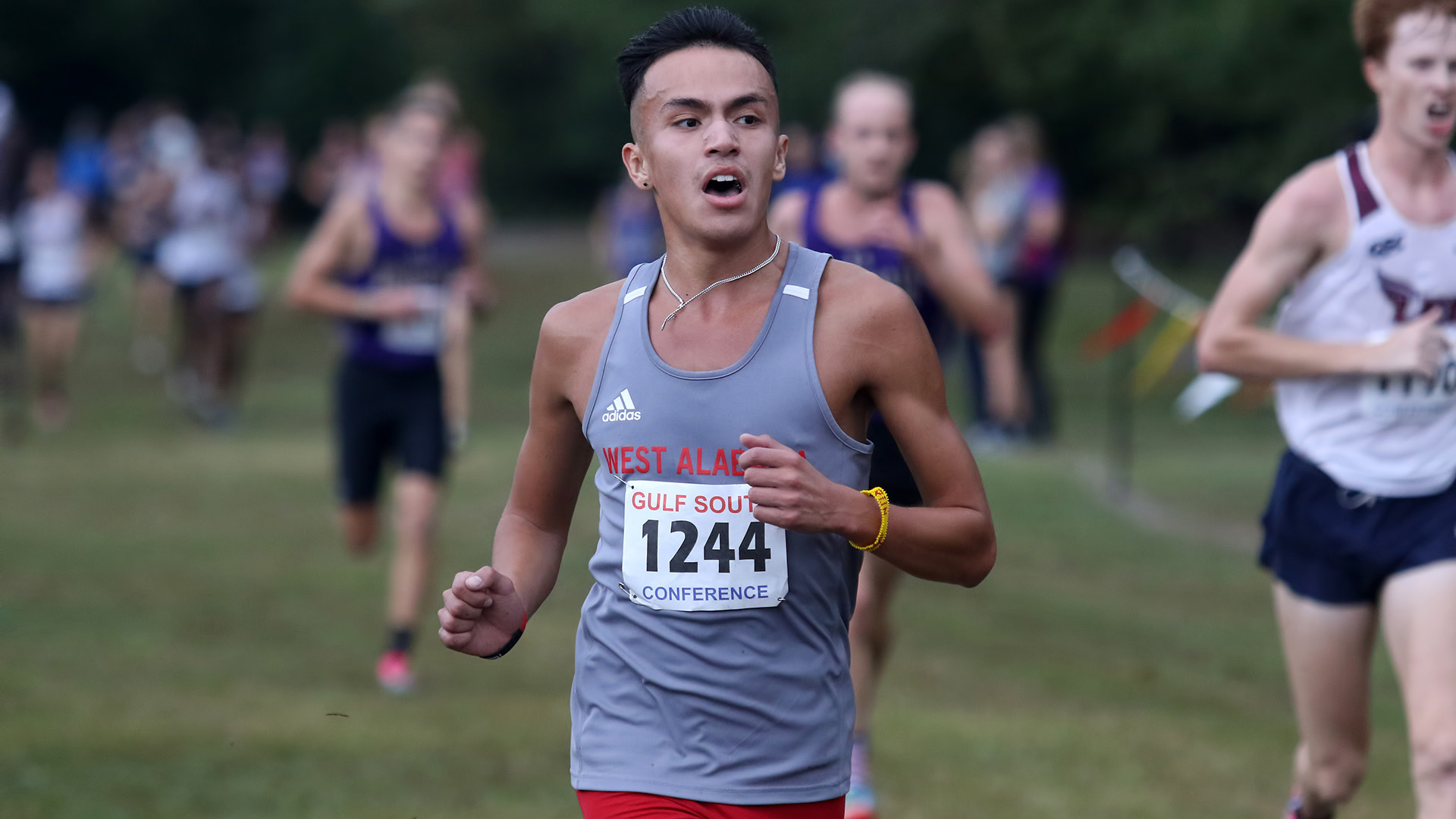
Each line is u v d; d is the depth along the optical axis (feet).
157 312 202.08
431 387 67.62
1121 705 63.57
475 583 26.99
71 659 65.41
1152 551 95.71
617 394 27.55
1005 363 54.44
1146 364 113.09
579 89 529.86
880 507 26.21
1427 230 38.04
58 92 462.19
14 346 169.17
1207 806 50.47
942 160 286.25
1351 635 38.73
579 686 28.96
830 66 325.83
